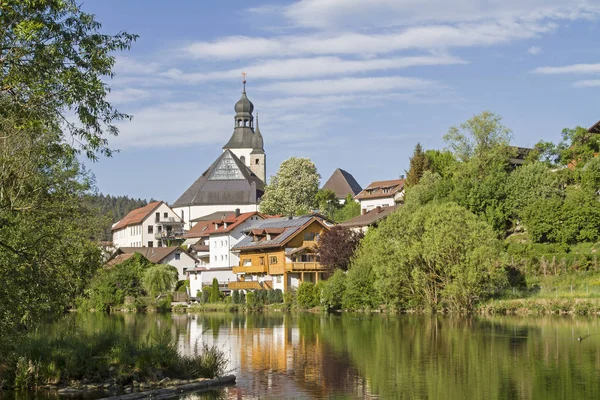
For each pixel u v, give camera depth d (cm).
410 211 9488
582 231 8519
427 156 13488
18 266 2881
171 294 11256
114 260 12050
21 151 2858
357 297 8681
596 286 7525
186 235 17300
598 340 4850
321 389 3294
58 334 3688
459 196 10169
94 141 2650
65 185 3350
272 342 5244
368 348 4709
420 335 5422
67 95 2508
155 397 3081
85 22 2556
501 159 11038
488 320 6556
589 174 9231
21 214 2983
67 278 3247
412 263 7862
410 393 3186
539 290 7744
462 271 7375
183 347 5012
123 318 8681
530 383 3359
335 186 19662
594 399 3014
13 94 2527
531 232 8869
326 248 10056
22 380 3161
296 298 9738
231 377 3472
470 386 3312
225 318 8425
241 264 11919
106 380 3284
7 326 3097
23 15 2419
